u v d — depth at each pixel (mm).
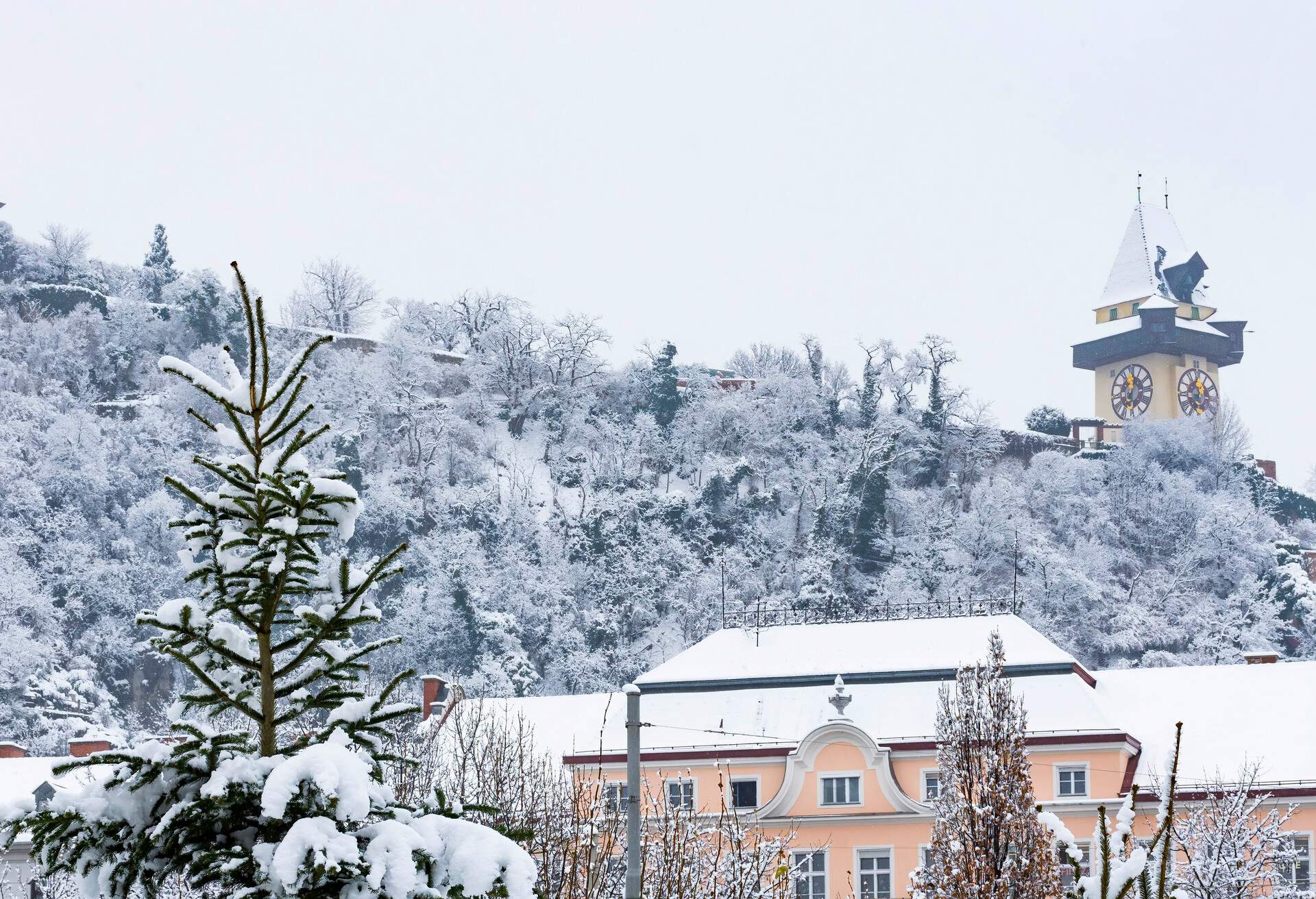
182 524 11227
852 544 152125
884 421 170875
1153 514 157625
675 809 31781
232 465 11250
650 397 186000
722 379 191750
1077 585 142625
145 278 194500
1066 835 12539
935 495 164125
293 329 176500
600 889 27484
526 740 51969
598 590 145500
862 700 53406
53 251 189000
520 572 144125
